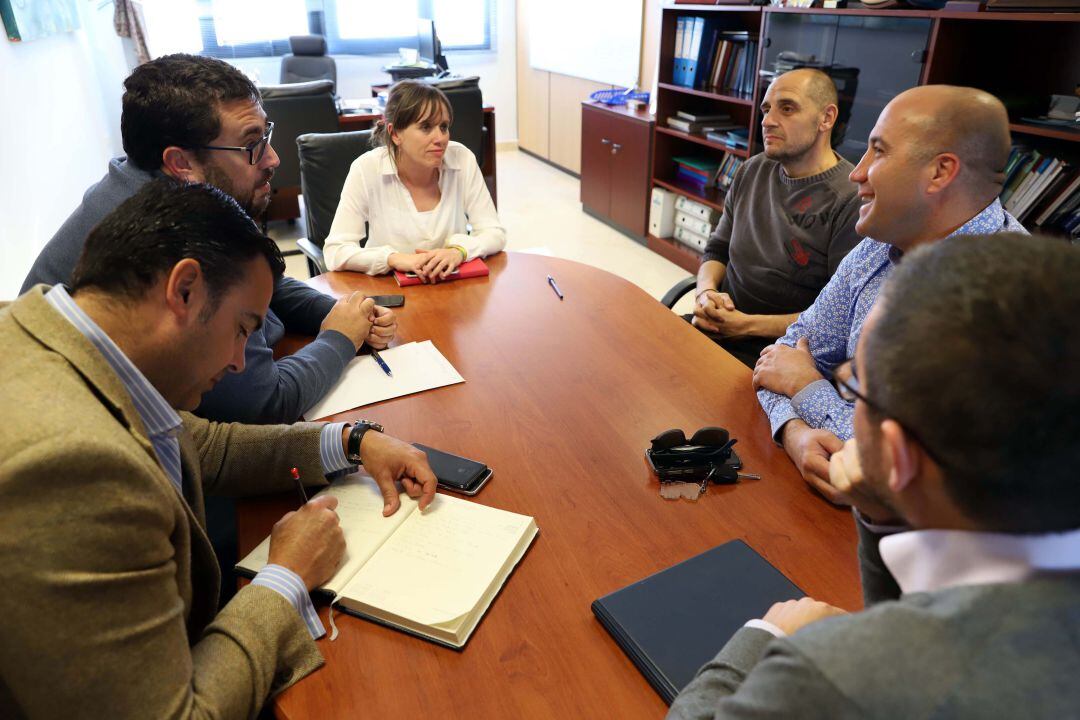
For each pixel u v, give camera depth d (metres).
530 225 5.07
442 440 1.25
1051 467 0.41
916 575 0.50
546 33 6.62
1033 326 0.40
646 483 1.13
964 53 2.54
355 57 7.00
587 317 1.76
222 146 1.36
